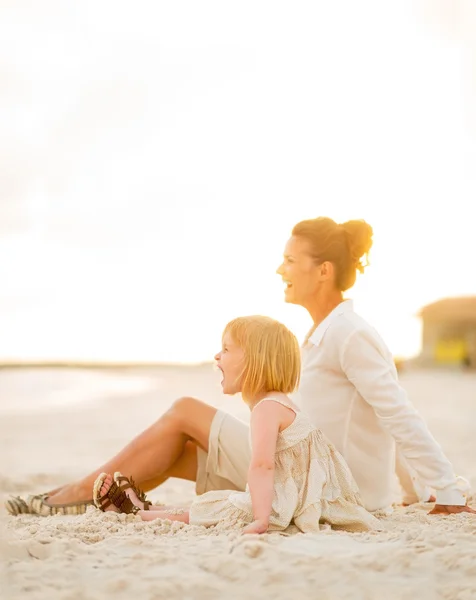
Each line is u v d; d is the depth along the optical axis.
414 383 30.98
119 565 2.77
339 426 3.90
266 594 2.47
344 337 3.87
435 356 48.03
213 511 3.56
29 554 2.95
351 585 2.54
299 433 3.54
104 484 3.81
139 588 2.52
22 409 17.39
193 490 5.72
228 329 3.71
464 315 47.31
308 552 2.91
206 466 4.05
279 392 3.60
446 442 9.79
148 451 4.00
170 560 2.80
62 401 20.47
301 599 2.43
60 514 4.02
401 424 3.78
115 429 12.53
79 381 34.69
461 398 20.86
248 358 3.60
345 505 3.52
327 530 3.32
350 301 4.07
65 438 10.88
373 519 3.51
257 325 3.64
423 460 3.78
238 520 3.43
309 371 4.00
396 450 4.38
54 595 2.46
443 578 2.60
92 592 2.49
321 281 4.05
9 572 2.68
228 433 3.99
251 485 3.37
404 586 2.53
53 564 2.77
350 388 3.92
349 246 4.05
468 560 2.71
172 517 3.69
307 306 4.14
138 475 4.00
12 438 10.84
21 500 4.07
